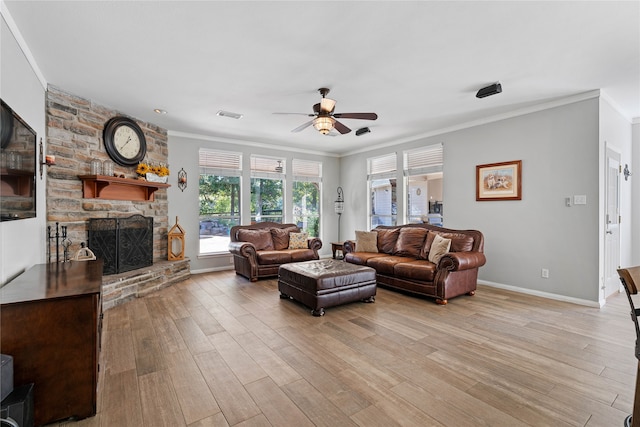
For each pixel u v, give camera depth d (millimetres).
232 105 4133
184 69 3070
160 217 5074
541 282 4145
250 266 5008
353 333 2941
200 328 3070
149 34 2457
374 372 2234
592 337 2820
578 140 3803
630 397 1921
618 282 4262
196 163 5684
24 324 1675
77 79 3275
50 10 2143
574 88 3592
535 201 4184
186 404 1882
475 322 3213
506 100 3979
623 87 3562
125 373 2232
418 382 2102
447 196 5227
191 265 5609
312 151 7207
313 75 3215
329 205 7504
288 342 2746
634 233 4742
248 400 1920
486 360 2400
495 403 1869
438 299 3828
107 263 3955
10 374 1572
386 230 5516
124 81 3346
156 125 5047
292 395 1967
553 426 1666
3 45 2098
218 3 2082
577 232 3832
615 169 4133
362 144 6566
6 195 1862
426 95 3789
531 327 3072
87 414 1759
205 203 5871
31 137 2439
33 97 2832
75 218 3660
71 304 1751
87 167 3818
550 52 2750
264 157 6500
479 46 2646
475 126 4824
